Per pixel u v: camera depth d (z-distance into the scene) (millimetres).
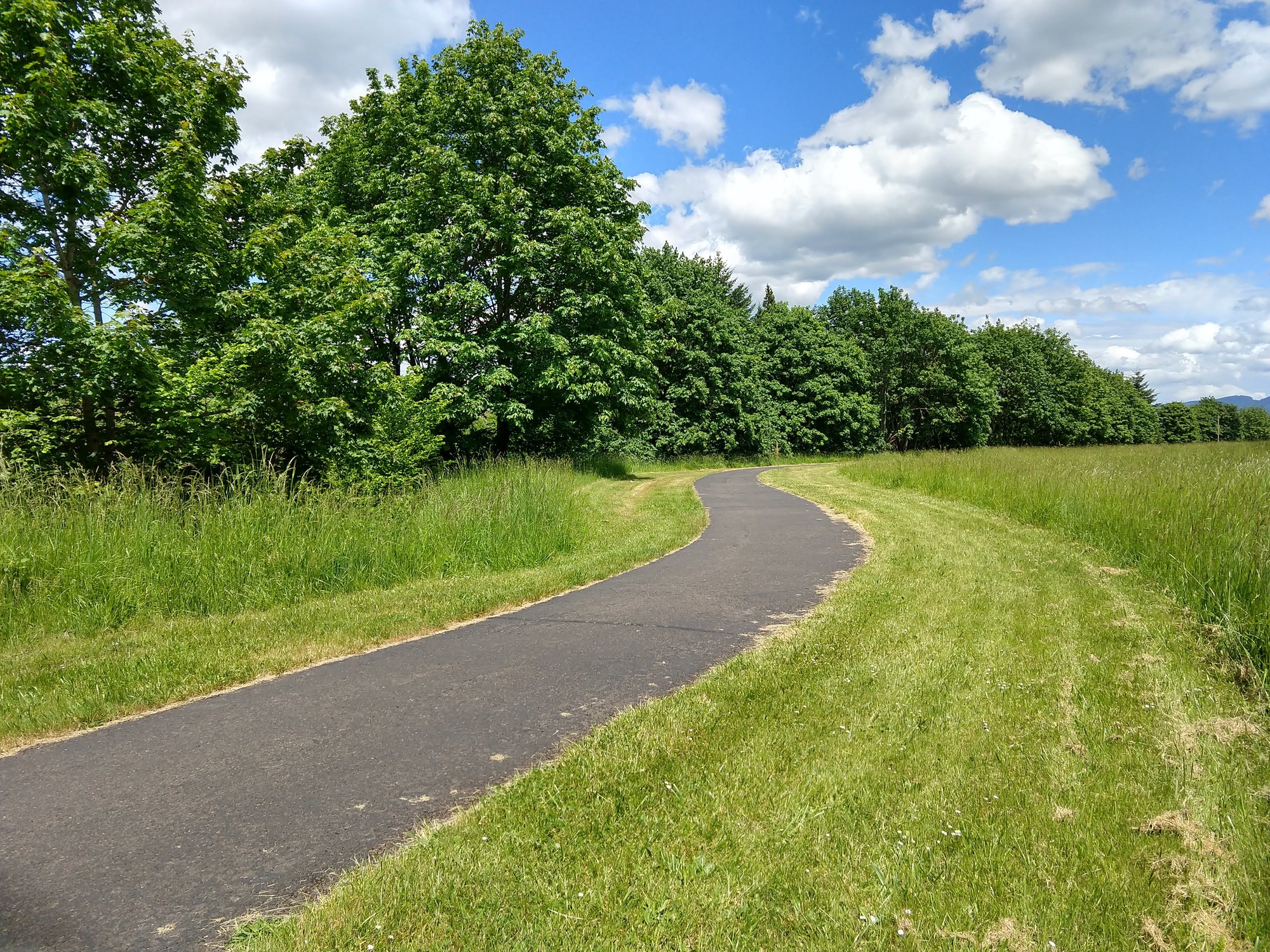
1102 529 10219
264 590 7715
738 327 46375
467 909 2609
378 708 4609
